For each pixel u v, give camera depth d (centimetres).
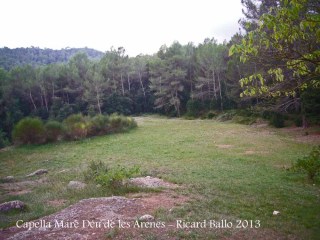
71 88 6481
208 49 5316
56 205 966
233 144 2291
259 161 1639
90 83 6038
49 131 3027
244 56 556
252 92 621
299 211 838
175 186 1144
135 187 1081
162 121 4619
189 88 6075
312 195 986
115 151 2281
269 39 554
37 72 6225
